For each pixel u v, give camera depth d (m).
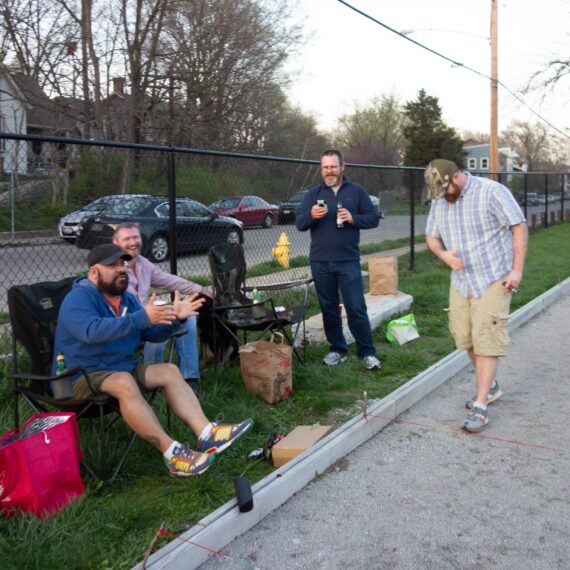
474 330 4.38
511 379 5.59
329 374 5.38
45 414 3.26
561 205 23.25
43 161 5.12
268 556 2.88
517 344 6.82
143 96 20.45
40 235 5.08
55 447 3.04
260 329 5.30
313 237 5.59
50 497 3.02
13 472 2.95
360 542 2.99
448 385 5.42
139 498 3.30
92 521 2.97
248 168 7.74
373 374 5.52
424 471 3.75
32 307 3.83
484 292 4.31
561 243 16.00
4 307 6.02
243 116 23.84
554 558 2.83
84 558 2.71
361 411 4.66
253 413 4.42
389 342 6.56
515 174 17.64
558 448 4.06
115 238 4.74
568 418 4.61
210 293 5.21
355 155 61.59
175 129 21.73
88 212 5.44
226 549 2.93
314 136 41.09
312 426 4.16
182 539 2.80
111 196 5.70
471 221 4.30
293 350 5.75
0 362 4.83
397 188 12.48
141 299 4.75
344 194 5.47
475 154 71.88
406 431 4.38
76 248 5.33
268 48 23.03
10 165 4.89
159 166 6.23
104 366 3.59
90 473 3.41
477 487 3.54
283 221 8.49
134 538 2.91
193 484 3.38
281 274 8.46
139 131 21.08
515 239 4.25
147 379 3.67
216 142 22.98
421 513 3.25
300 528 3.12
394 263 8.36
